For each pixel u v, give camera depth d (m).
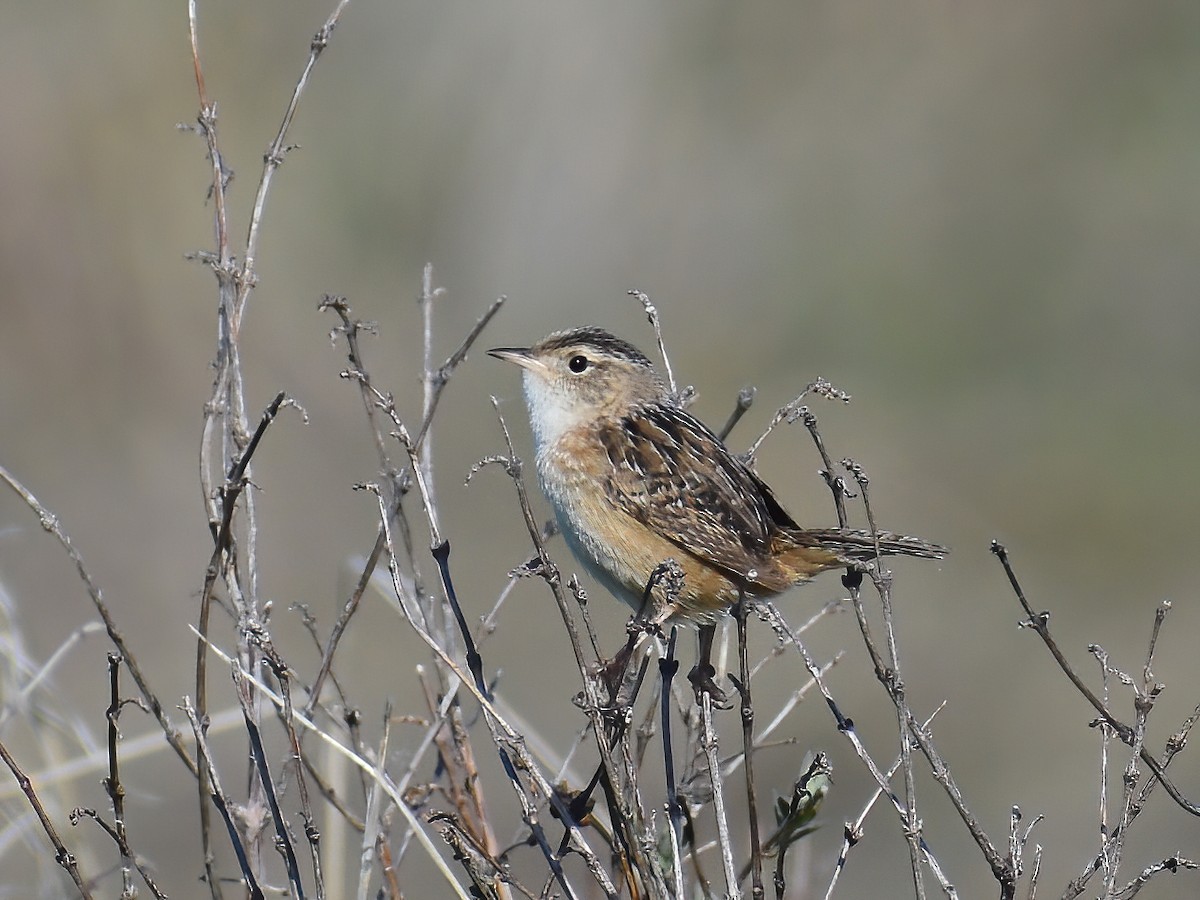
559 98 19.42
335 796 6.52
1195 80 20.83
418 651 13.34
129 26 18.00
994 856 5.38
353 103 18.88
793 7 20.38
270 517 15.58
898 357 19.55
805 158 20.09
